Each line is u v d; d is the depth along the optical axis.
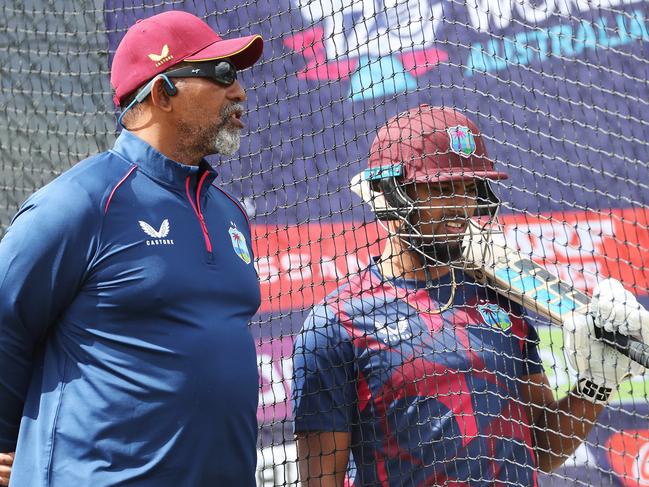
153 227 8.44
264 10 15.19
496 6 14.89
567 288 10.30
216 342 8.35
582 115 15.04
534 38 14.92
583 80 14.99
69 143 14.09
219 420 8.31
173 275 8.31
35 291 8.14
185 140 9.02
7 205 13.85
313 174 15.21
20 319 8.19
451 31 14.92
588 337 9.98
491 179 9.92
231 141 9.16
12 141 13.97
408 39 14.99
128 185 8.53
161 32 9.04
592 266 14.59
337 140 15.23
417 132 9.99
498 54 14.96
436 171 9.84
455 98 14.96
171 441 8.12
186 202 8.75
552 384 13.85
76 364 8.22
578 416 10.24
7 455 8.59
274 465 10.86
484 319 9.87
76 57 14.21
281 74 15.27
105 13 14.63
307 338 9.84
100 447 8.02
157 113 8.98
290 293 11.59
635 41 14.88
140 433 8.07
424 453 9.45
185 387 8.17
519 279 10.16
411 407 9.48
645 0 14.81
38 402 8.32
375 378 9.58
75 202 8.23
